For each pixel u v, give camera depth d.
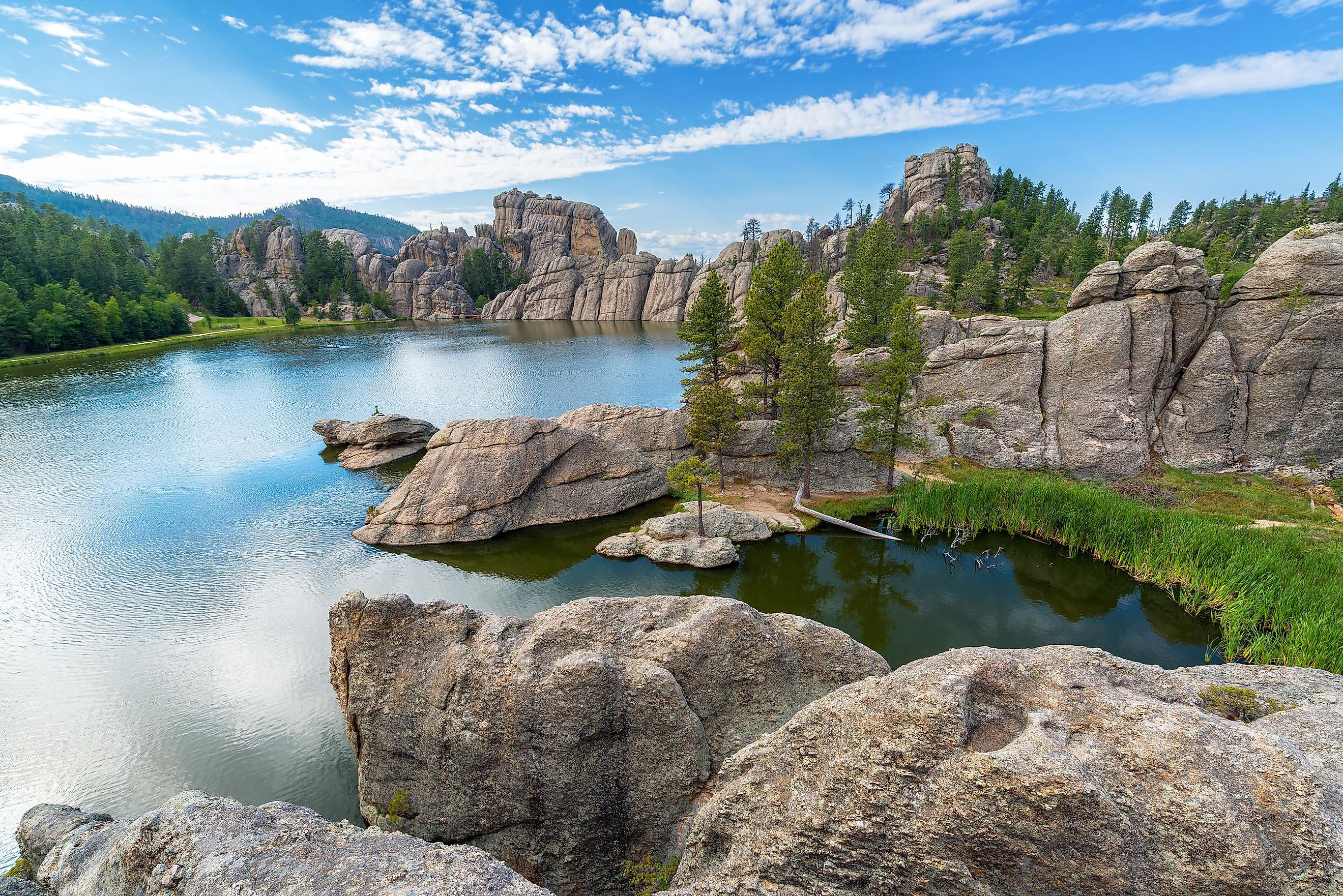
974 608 35.91
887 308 75.75
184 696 28.97
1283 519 42.25
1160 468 51.03
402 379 109.06
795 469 55.56
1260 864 8.27
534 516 48.00
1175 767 9.25
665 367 121.88
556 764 16.56
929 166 176.50
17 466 62.16
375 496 54.06
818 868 10.98
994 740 10.40
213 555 43.09
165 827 12.46
